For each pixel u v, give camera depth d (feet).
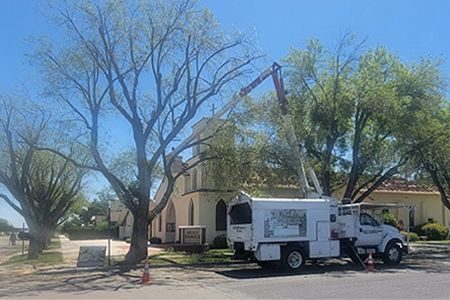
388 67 88.58
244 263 75.82
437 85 86.89
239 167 83.25
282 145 84.12
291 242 65.31
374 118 88.22
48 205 115.75
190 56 74.69
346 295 43.98
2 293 48.03
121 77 73.72
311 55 89.51
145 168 77.10
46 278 61.77
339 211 70.18
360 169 91.56
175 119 78.33
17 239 241.55
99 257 74.64
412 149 89.56
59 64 74.74
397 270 65.46
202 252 97.50
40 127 92.17
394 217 126.52
